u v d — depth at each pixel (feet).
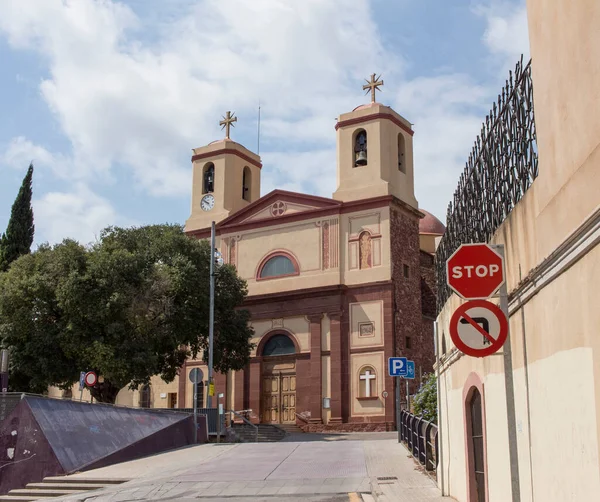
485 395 33.63
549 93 23.81
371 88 142.10
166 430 85.25
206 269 122.72
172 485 58.03
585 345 20.18
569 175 21.84
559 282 22.47
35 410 69.10
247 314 128.88
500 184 31.68
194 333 119.14
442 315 48.88
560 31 22.61
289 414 132.77
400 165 142.10
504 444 29.94
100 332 109.60
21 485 67.31
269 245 142.41
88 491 60.13
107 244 117.91
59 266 110.63
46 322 112.16
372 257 131.54
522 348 27.07
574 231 20.52
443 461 46.78
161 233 125.18
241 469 65.41
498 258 25.36
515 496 23.00
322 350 131.44
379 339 127.44
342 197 136.77
